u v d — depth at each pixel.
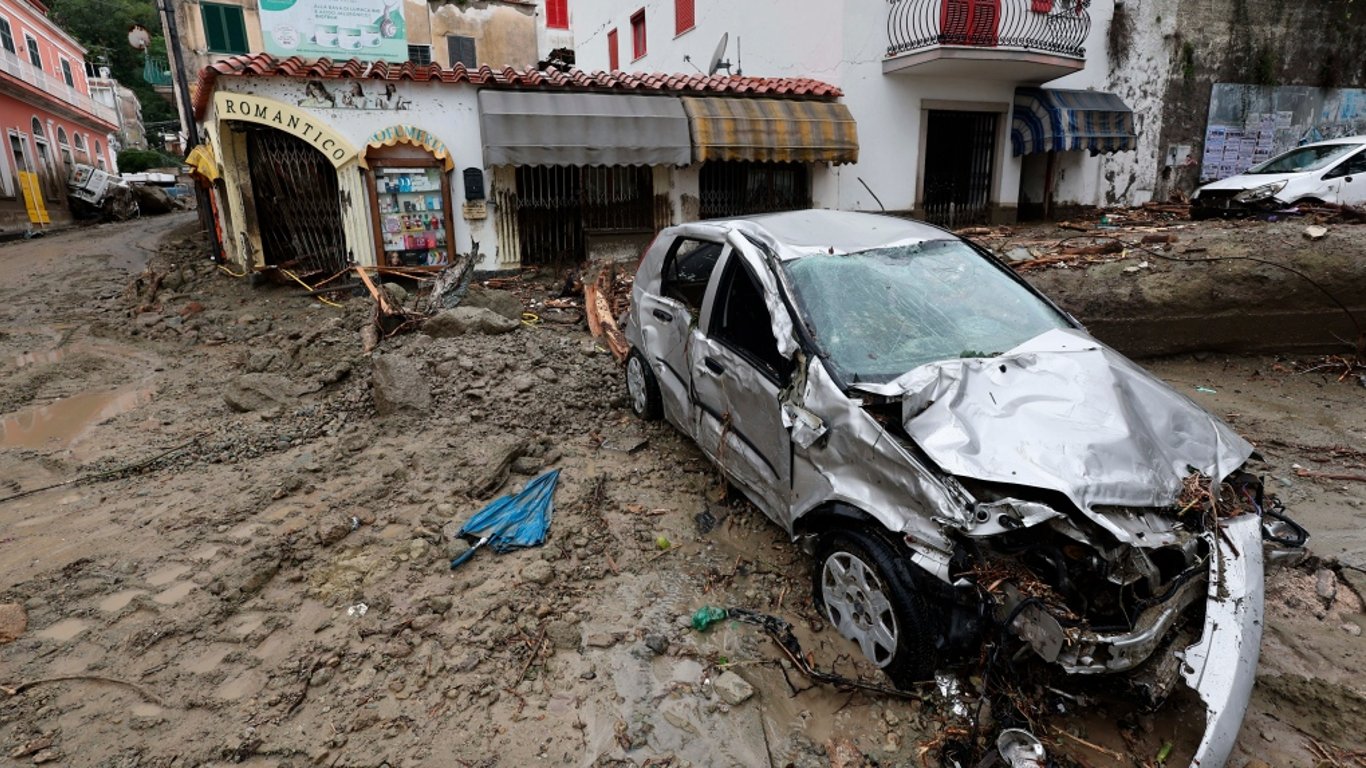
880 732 2.82
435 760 2.69
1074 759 2.67
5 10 25.34
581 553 4.02
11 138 24.31
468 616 3.48
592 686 3.07
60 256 15.16
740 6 15.51
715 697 3.01
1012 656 2.73
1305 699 2.94
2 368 7.74
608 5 22.12
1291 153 12.67
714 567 3.89
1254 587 2.62
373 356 7.03
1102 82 15.40
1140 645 2.46
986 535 2.55
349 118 10.38
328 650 3.25
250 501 4.52
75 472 5.08
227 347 8.48
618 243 12.51
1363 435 5.47
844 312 3.58
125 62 51.81
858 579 3.12
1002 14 12.80
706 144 11.89
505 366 6.57
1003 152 14.64
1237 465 2.98
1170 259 7.45
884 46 13.29
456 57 23.36
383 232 10.84
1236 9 15.97
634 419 5.84
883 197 13.98
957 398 3.01
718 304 4.26
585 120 11.26
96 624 3.40
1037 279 7.67
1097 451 2.76
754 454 3.85
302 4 16.78
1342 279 6.73
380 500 4.57
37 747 2.70
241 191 10.25
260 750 2.72
